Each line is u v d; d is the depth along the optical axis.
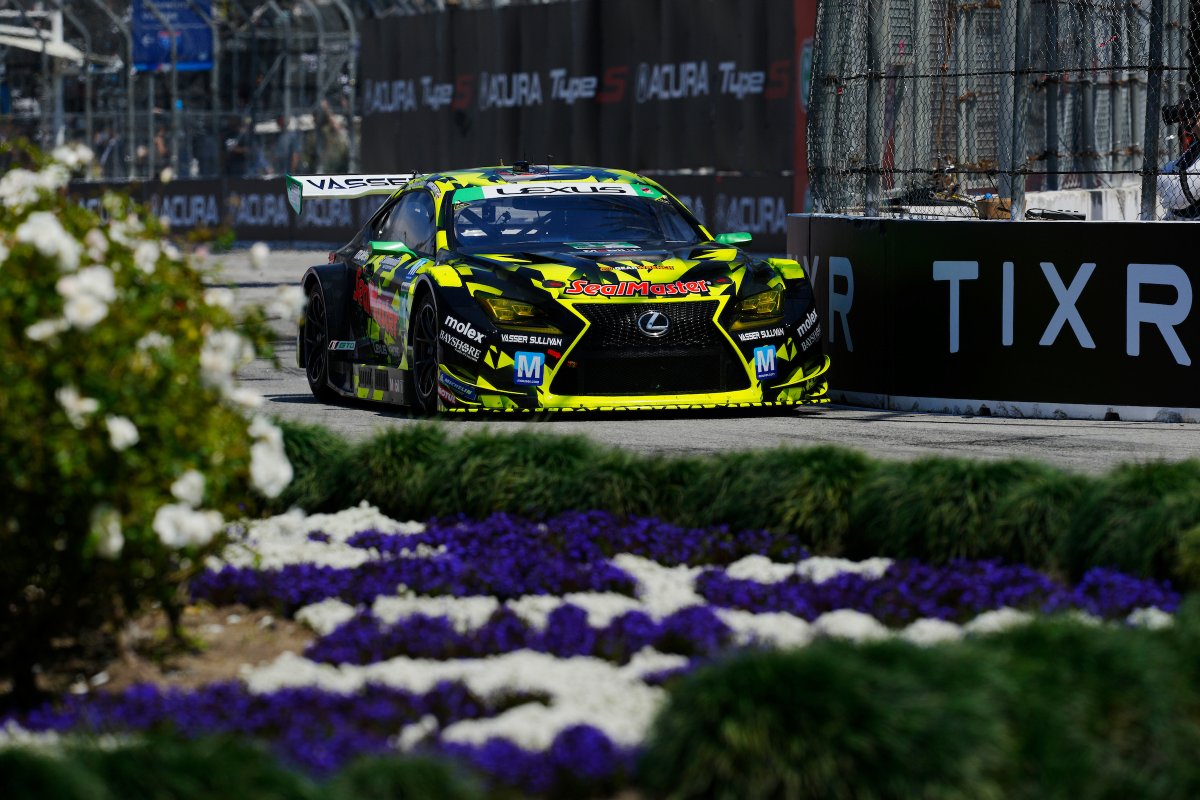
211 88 78.94
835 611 13.43
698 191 59.31
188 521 10.83
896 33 28.81
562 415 26.17
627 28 61.56
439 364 25.64
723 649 11.73
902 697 9.09
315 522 17.03
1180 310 24.83
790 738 8.85
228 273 61.31
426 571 14.48
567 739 9.67
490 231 27.69
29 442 10.68
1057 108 36.72
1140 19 34.38
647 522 16.06
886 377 27.27
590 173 29.94
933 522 15.11
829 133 29.59
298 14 77.06
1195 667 10.27
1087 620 11.84
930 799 8.68
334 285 30.11
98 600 11.84
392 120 74.38
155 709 10.54
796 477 16.05
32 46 79.38
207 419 11.46
